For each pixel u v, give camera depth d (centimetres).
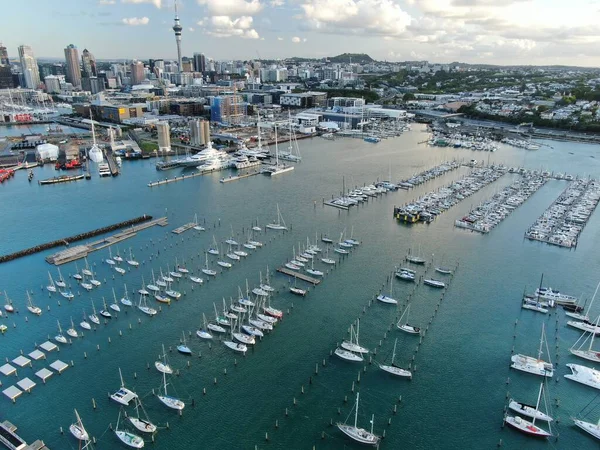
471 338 14088
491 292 16662
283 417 11200
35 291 16912
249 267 18762
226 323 14725
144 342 14000
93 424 10988
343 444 10475
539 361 12788
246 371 12744
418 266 18750
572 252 19938
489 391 11988
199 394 11919
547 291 16312
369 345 13800
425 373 12631
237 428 10900
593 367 12838
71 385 12231
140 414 11262
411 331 14300
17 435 10575
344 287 17100
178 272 18238
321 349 13650
